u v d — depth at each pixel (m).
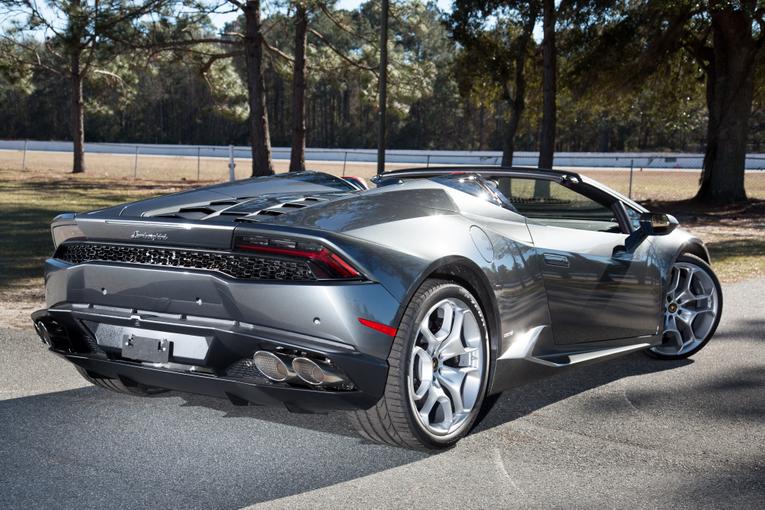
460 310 3.34
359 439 3.49
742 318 6.25
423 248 3.21
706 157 22.92
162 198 3.82
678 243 4.80
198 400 4.04
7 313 6.41
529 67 26.05
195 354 3.09
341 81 31.80
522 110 25.58
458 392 3.36
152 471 3.11
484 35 25.53
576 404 4.03
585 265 4.03
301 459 3.25
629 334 4.41
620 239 4.34
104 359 3.32
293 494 2.89
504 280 3.57
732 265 9.61
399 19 27.92
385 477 3.05
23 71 31.59
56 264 3.44
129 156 54.91
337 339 2.94
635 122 76.19
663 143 79.88
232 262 3.06
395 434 3.17
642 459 3.24
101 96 37.09
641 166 42.62
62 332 3.47
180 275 3.07
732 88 22.03
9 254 10.08
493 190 3.95
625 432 3.58
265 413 3.85
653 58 21.56
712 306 4.98
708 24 22.20
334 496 2.87
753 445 3.41
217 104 33.31
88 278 3.29
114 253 3.30
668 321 4.91
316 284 2.93
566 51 23.70
